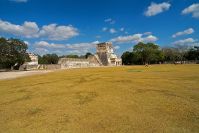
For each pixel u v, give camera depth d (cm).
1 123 975
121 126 874
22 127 912
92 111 1123
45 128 891
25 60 8969
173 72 3738
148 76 3023
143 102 1268
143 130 820
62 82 2577
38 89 2011
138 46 13488
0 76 4378
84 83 2389
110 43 15225
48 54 16125
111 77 3055
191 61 12312
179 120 920
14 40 8206
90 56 14375
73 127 889
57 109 1198
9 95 1722
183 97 1367
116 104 1250
